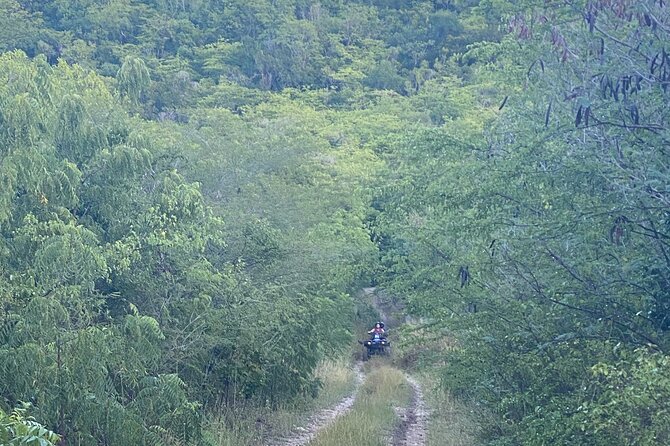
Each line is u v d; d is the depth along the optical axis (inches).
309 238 1204.5
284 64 4104.3
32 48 3225.9
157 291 776.9
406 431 1013.8
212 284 822.5
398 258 785.6
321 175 1654.8
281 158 1523.1
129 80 1013.8
